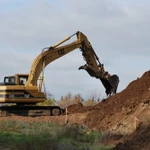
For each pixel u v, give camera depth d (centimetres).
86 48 4191
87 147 2242
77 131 2831
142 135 2195
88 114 3666
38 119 3781
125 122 3148
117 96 3812
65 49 4188
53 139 2314
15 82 3997
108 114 3459
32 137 2459
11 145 2330
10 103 3953
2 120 3616
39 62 4069
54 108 4088
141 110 3181
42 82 4047
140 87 3672
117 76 4206
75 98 6266
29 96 3925
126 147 2141
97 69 4172
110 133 2802
